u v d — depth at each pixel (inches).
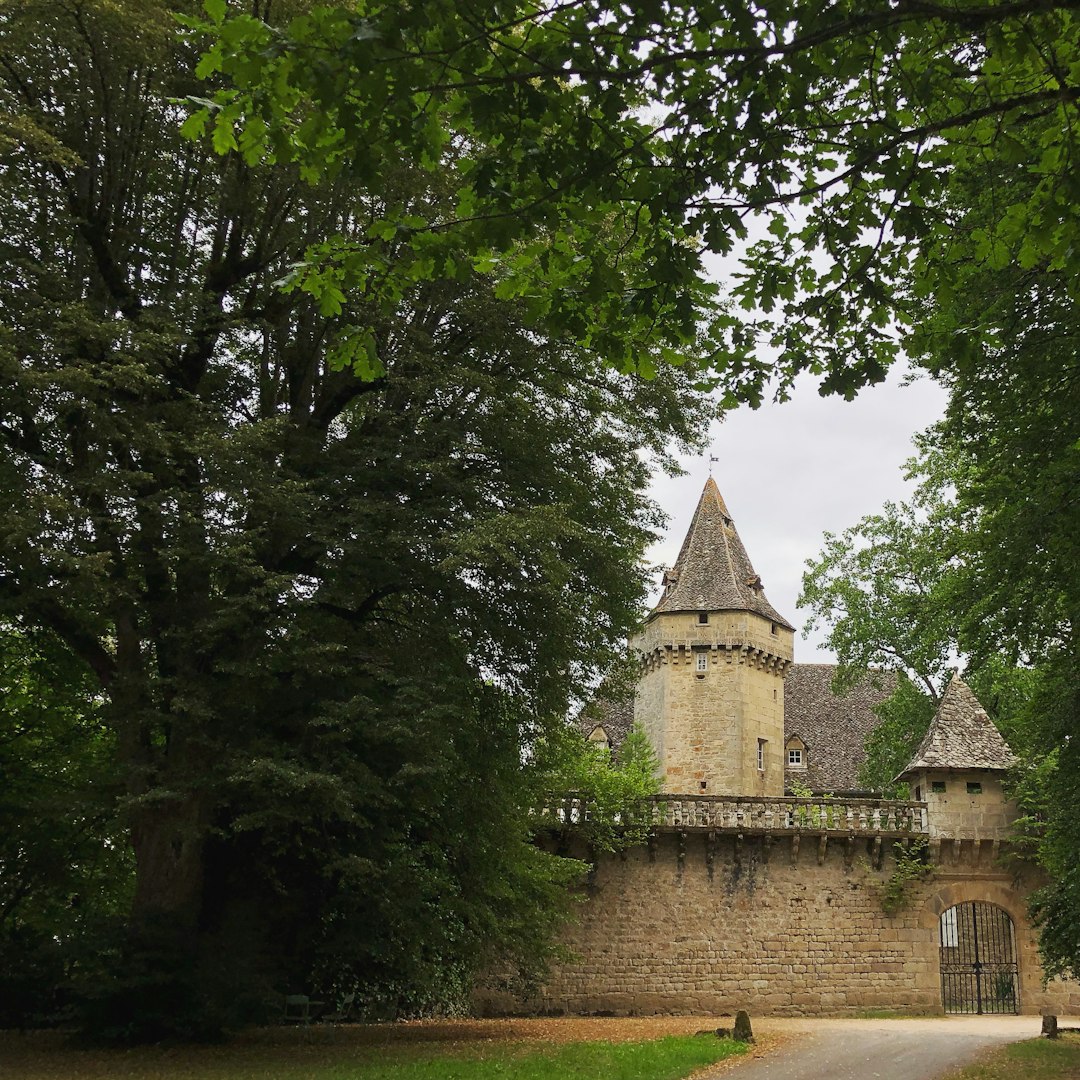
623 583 821.9
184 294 732.0
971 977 1493.6
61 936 789.9
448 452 774.5
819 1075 658.8
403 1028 873.5
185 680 687.1
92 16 661.3
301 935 861.2
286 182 748.0
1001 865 1278.3
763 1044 809.5
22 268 674.8
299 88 256.2
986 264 504.7
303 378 846.5
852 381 381.7
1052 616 703.7
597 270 326.3
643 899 1259.8
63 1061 631.2
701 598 1845.5
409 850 844.6
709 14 266.1
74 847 874.1
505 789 860.6
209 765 682.8
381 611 823.1
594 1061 661.3
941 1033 944.9
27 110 679.7
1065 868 878.4
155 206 799.7
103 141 741.3
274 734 725.9
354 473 757.9
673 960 1245.7
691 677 1825.8
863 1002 1249.4
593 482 842.2
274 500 688.4
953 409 661.9
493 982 1190.9
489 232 302.5
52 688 916.0
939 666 1556.3
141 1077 577.3
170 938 710.5
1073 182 307.3
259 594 687.7
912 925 1272.1
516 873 978.1
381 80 255.9
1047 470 575.5
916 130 303.6
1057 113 339.0
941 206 501.4
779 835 1274.6
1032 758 1098.7
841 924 1269.7
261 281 795.4
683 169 306.2
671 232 328.2
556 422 830.5
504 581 745.0
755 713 1808.6
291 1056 669.3
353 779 692.1
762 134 302.2
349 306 740.0
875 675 1753.2
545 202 302.4
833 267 360.8
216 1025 723.4
